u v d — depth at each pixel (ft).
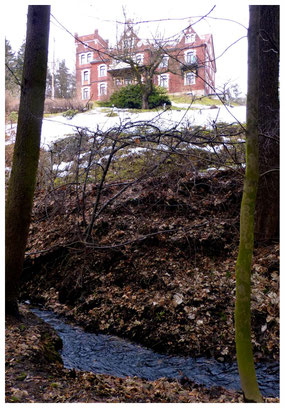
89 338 18.52
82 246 23.06
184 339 17.24
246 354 9.60
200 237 21.33
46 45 15.53
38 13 15.25
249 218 9.78
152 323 18.35
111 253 22.18
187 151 24.32
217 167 24.02
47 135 39.45
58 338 16.97
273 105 20.02
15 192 15.49
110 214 24.40
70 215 25.39
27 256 24.07
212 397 13.24
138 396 12.31
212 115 39.27
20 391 10.91
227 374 15.23
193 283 19.49
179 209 23.45
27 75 15.30
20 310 18.26
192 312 18.10
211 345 16.78
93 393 11.69
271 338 16.26
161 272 20.45
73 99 57.77
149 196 24.35
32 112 15.34
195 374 15.35
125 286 20.71
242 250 9.80
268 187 20.25
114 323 19.22
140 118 40.55
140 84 47.83
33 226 26.40
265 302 17.40
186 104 54.90
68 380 12.64
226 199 22.81
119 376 15.12
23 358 13.30
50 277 23.25
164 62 47.14
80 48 92.38
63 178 29.22
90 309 20.48
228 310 17.87
